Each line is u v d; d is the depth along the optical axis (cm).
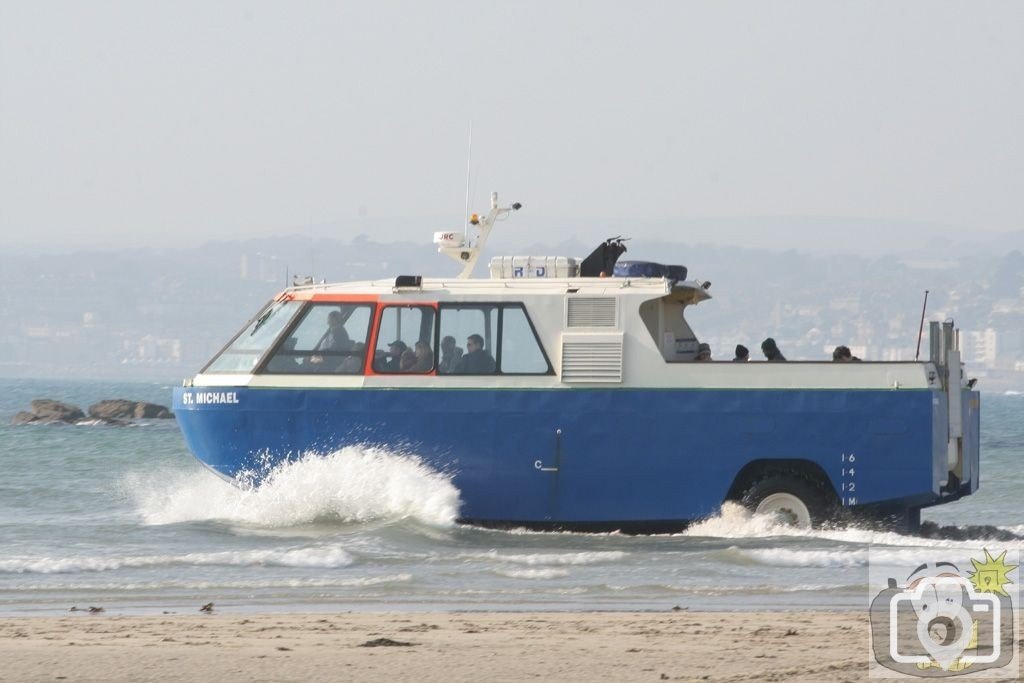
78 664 3506
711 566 5500
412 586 5091
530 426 6141
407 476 6172
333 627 4116
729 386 6116
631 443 6122
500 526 6200
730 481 6109
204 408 6312
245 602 4769
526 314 6197
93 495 8944
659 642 3859
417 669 3472
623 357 6138
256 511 6294
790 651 3722
